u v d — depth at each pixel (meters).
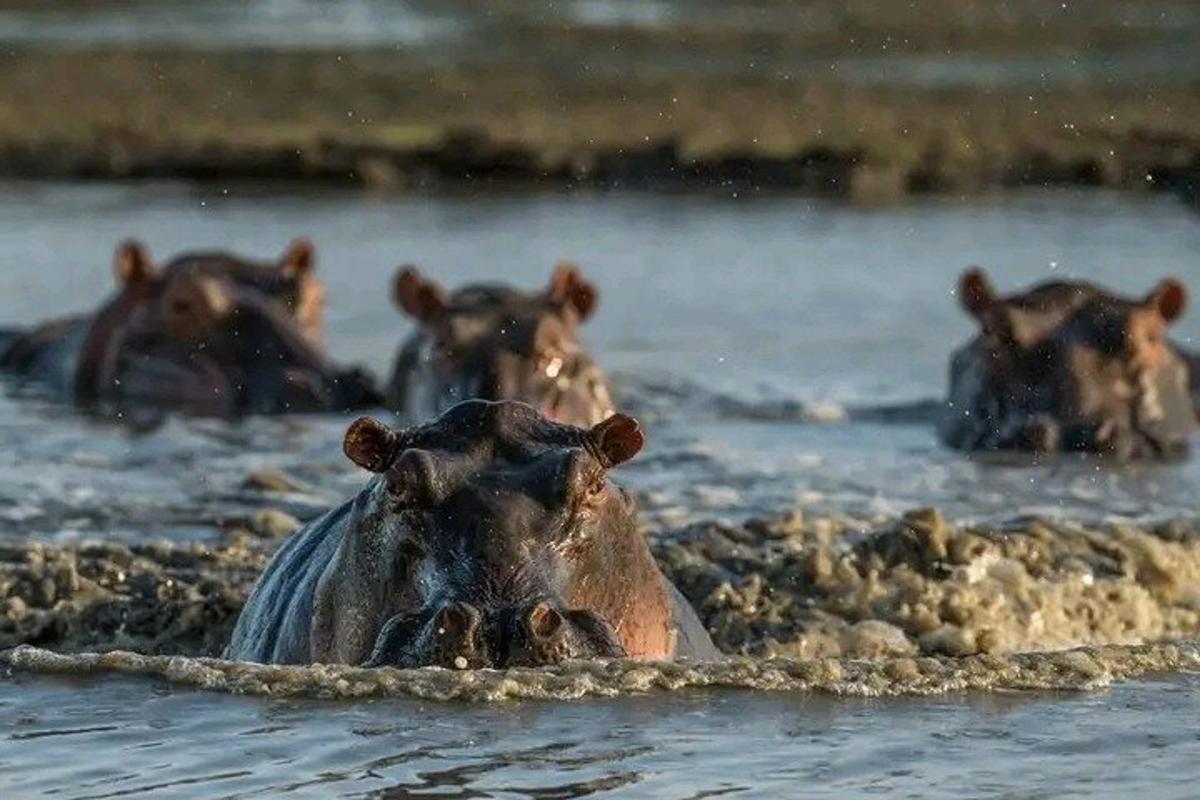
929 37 189.38
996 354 64.38
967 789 28.36
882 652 40.84
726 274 98.12
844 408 71.06
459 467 32.66
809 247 105.56
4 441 64.88
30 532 50.41
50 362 76.75
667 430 66.69
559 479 32.47
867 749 30.09
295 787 28.05
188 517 52.56
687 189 126.88
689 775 28.59
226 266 74.94
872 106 153.62
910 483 58.28
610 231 110.94
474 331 61.09
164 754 29.64
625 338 84.00
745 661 33.75
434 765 28.78
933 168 129.00
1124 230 108.12
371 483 33.75
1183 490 57.69
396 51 180.25
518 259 101.75
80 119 147.38
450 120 147.88
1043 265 98.06
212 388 71.94
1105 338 64.06
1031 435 62.81
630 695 31.86
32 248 103.62
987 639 41.25
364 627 32.97
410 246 105.31
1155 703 33.12
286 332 73.31
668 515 52.50
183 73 166.62
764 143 138.00
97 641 41.84
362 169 130.12
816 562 44.00
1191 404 64.75
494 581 31.72
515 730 30.22
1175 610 45.00
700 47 185.62
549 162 132.00
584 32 193.00
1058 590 43.62
